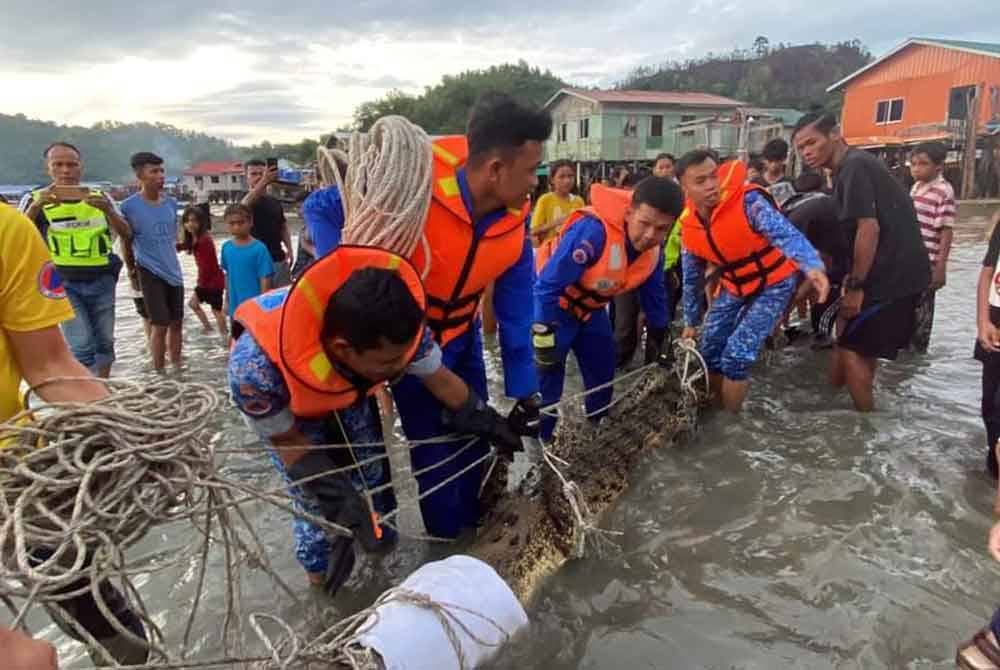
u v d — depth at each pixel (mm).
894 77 30984
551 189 7766
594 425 4219
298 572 3084
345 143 2939
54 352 2164
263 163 8195
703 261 4793
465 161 2715
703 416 4594
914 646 2471
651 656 2486
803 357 6254
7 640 1214
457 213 2643
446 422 2885
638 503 3551
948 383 5301
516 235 2830
